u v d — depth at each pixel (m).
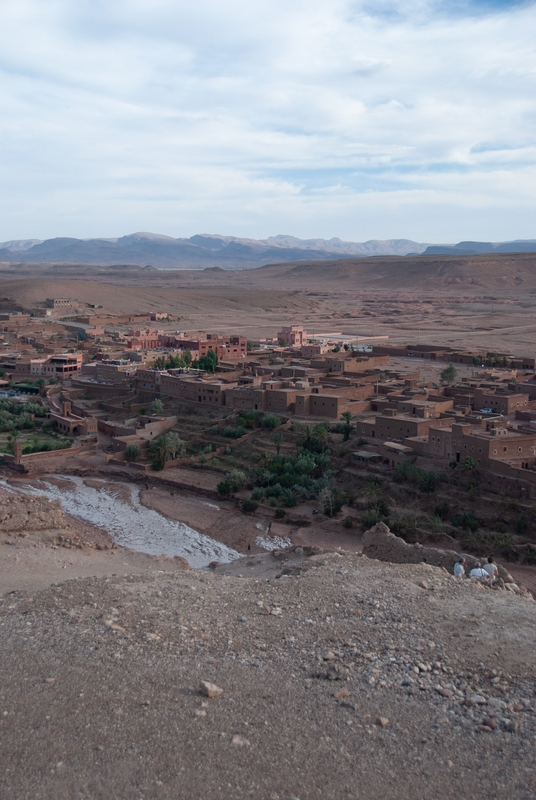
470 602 28.94
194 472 113.06
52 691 22.56
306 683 22.86
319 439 113.19
